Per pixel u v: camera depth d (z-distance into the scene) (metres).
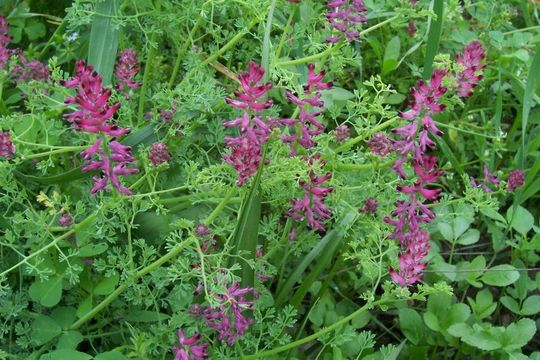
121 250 0.41
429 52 0.46
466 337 0.42
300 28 0.44
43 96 0.39
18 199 0.38
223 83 0.49
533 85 0.46
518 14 0.65
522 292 0.46
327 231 0.47
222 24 0.51
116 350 0.36
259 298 0.39
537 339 0.48
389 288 0.36
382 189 0.41
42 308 0.40
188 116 0.42
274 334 0.38
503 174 0.53
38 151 0.42
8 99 0.45
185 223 0.35
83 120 0.32
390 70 0.53
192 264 0.38
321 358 0.43
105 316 0.41
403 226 0.37
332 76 0.47
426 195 0.36
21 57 0.40
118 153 0.33
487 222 0.50
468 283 0.48
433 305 0.44
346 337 0.39
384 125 0.39
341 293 0.47
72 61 0.52
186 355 0.33
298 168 0.36
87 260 0.38
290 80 0.39
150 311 0.39
